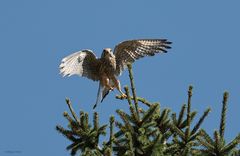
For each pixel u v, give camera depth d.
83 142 13.80
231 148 12.61
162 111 14.19
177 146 13.70
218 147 12.68
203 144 12.80
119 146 13.43
